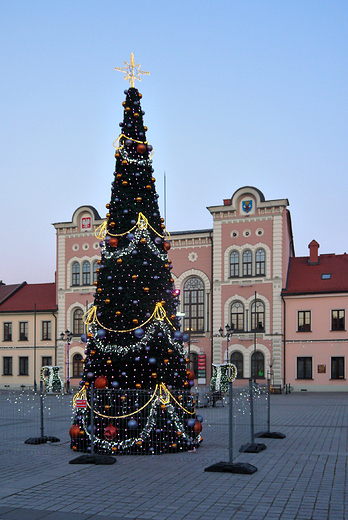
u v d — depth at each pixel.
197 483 11.79
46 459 14.80
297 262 53.97
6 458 15.02
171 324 16.77
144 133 18.05
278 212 50.91
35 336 58.97
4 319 60.62
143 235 16.95
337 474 12.59
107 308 16.42
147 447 15.29
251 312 51.06
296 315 49.81
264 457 14.71
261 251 51.31
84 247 57.94
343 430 20.38
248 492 11.02
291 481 11.93
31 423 23.41
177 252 54.97
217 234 52.75
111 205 17.47
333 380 47.97
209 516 9.48
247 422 16.42
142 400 15.54
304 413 27.48
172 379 16.23
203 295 53.81
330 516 9.45
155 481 12.02
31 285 64.50
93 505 10.20
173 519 9.34
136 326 16.12
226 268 52.19
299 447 16.38
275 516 9.45
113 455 15.30
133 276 16.31
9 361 59.94
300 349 49.25
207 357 52.66
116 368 15.98
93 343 16.50
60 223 58.72
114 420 15.52
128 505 10.19
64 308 57.91
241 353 50.94
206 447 16.48
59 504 10.30
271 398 40.28
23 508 10.07
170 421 15.51
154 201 17.70
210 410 28.27
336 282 49.84
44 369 47.19
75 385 56.25
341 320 48.47
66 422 23.77
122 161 17.47
